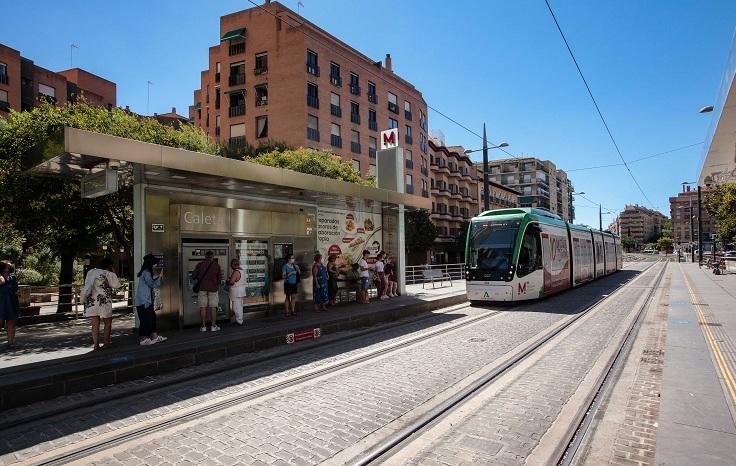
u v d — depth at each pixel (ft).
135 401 20.15
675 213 452.76
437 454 14.17
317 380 22.85
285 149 108.27
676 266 161.58
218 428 16.56
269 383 22.44
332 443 15.10
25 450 15.06
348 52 141.49
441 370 24.26
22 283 69.82
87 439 15.85
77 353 25.40
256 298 39.32
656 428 15.88
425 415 17.56
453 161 209.36
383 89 155.12
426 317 45.32
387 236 57.47
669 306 46.26
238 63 134.51
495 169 338.13
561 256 63.52
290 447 14.80
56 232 48.11
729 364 22.68
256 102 130.82
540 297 54.39
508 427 16.24
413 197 54.60
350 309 44.80
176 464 13.70
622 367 24.35
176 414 18.17
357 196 44.78
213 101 139.03
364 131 145.69
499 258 51.93
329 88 133.69
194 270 33.04
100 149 25.23
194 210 34.53
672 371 21.43
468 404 18.84
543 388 20.80
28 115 44.21
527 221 53.31
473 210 229.45
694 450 13.04
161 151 27.96
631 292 65.98
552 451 14.21
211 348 27.81
